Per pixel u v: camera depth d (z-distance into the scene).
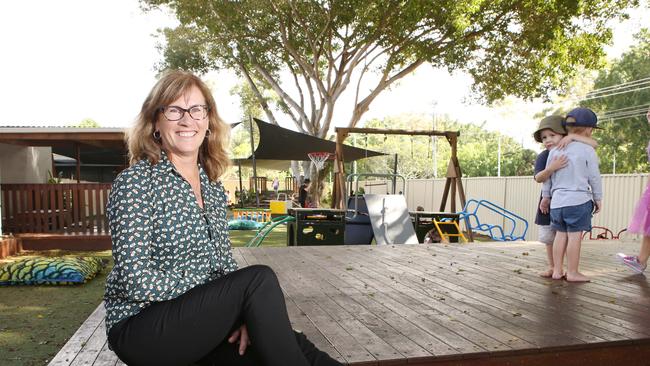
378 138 62.94
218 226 1.77
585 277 3.76
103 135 9.34
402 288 3.50
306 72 17.94
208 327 1.51
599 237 8.78
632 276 3.96
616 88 31.08
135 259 1.48
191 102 1.69
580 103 36.72
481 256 5.26
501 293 3.32
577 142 3.71
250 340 1.56
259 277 1.54
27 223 9.23
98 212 9.24
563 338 2.31
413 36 16.00
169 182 1.60
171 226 1.57
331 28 15.98
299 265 4.61
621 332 2.41
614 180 9.36
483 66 16.45
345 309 2.89
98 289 5.71
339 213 7.95
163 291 1.50
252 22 16.16
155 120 1.68
